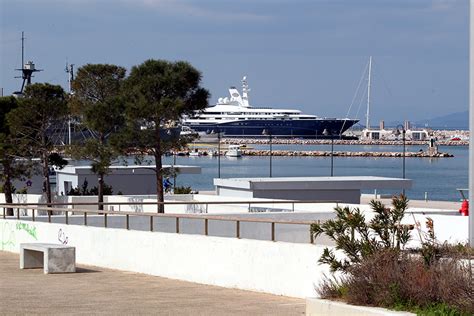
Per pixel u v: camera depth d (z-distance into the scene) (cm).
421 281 1694
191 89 5591
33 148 6131
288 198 5925
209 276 2688
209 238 2692
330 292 1855
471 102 1944
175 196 5853
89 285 2631
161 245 2902
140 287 2595
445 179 16625
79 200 5984
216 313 2061
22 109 6022
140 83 5472
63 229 3444
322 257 1958
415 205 6019
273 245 2450
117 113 5681
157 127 5366
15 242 3788
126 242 3075
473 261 1750
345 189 6019
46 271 2925
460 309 1611
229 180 6159
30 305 2200
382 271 1748
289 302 2252
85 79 6322
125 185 7394
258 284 2502
